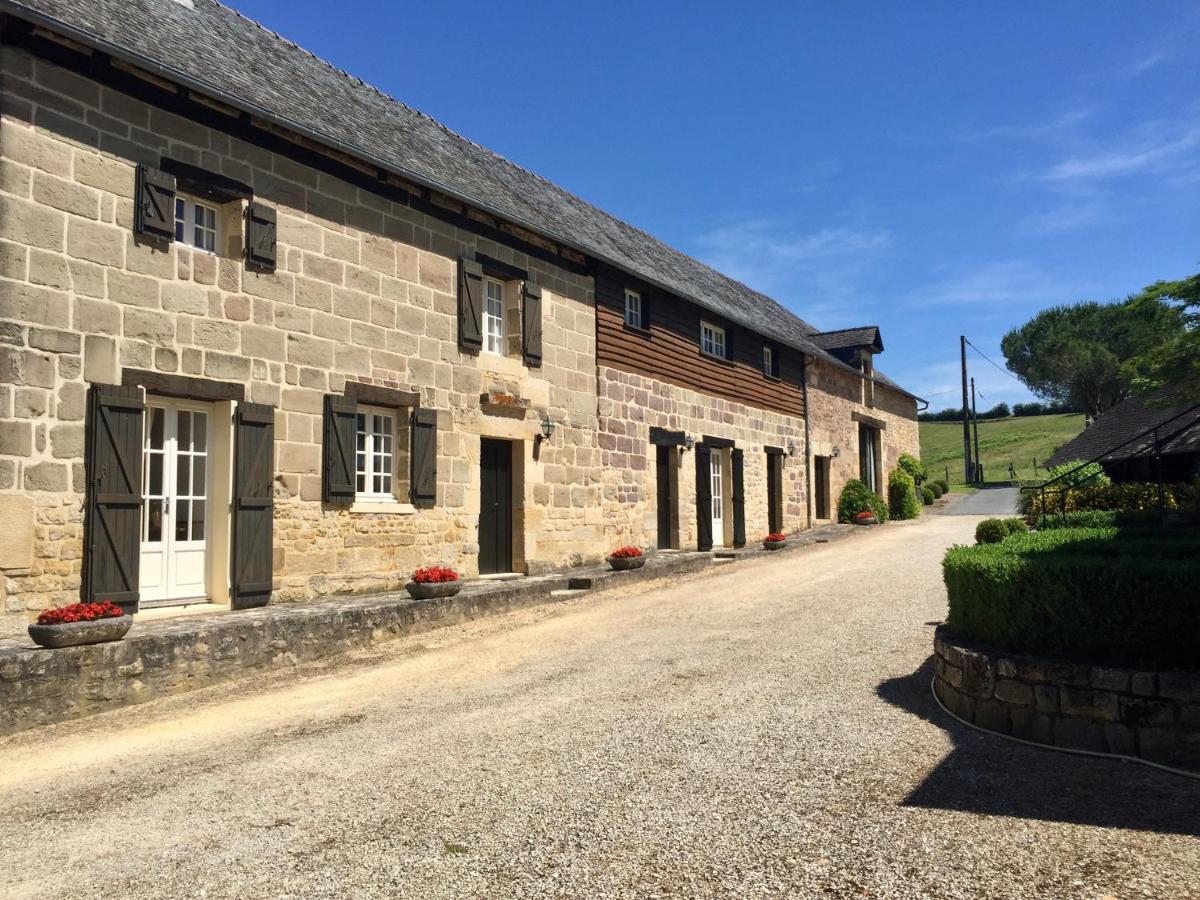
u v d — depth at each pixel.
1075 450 17.52
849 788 4.00
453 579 9.24
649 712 5.44
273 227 8.79
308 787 4.36
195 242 8.43
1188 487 13.13
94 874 3.45
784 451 19.45
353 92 12.10
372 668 7.29
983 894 2.96
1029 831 3.45
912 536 17.44
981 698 4.80
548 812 3.87
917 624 7.63
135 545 7.45
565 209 15.28
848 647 6.95
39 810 4.28
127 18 8.35
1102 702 4.31
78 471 7.12
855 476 23.92
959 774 4.12
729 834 3.55
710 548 15.99
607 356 13.71
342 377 9.44
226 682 6.92
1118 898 2.88
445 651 7.82
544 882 3.20
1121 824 3.47
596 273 13.62
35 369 6.90
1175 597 4.29
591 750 4.73
